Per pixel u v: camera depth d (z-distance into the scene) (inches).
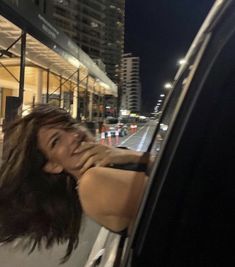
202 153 54.1
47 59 1611.7
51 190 87.1
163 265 54.0
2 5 808.9
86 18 5610.2
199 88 54.8
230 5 51.6
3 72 1808.6
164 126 96.1
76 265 240.7
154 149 106.7
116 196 69.7
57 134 85.7
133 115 6028.5
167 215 54.7
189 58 76.1
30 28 1018.7
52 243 91.5
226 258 53.1
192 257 53.5
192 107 54.8
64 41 1414.9
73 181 87.5
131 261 56.2
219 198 53.7
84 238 289.6
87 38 5664.4
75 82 2410.2
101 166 82.9
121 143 1408.7
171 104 94.3
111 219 70.7
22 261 245.1
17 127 88.2
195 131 54.4
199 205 53.9
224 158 53.6
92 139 92.6
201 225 53.8
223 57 52.7
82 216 90.1
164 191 55.0
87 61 1983.3
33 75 1894.7
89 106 3053.6
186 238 53.8
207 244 53.6
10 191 87.6
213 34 54.7
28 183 87.0
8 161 88.7
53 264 244.7
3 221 88.5
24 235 89.9
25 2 959.6
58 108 89.1
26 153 86.4
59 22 4975.4
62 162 85.8
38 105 90.6
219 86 53.4
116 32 7263.8
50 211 87.7
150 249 54.7
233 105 53.2
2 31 1047.0
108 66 7081.7
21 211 87.8
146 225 56.6
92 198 70.4
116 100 4938.5
